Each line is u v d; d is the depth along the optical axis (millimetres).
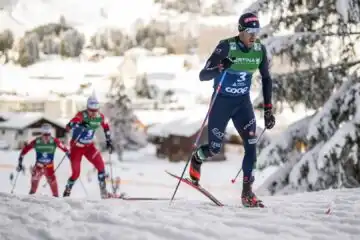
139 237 10250
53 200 14922
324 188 34312
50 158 34625
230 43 14562
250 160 15172
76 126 26797
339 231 11000
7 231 11164
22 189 83125
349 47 38625
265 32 39469
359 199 16406
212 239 10320
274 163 38000
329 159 33844
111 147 28109
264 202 17016
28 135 160625
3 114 164750
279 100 38875
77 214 12617
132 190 90812
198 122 157500
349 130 33562
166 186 98125
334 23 38750
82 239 10453
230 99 15211
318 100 38969
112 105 161750
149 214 12430
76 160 27406
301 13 39281
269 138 39812
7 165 118062
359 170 33875
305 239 10336
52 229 11172
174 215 12562
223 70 14180
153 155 164875
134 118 167000
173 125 157125
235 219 12133
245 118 15344
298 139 37938
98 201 15469
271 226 11180
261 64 15180
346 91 35812
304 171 35344
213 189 91562
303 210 13734
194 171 15656
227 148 171375
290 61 38469
